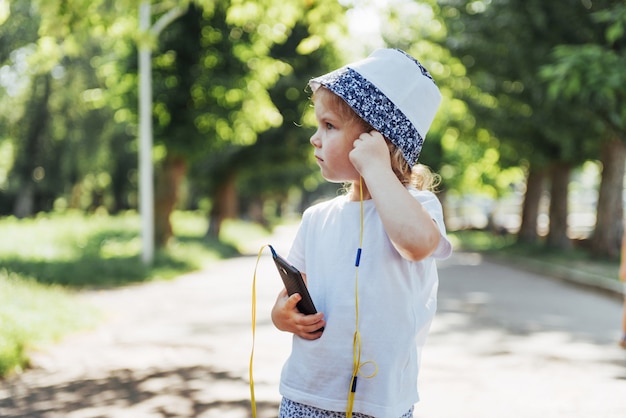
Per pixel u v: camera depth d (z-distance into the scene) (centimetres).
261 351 740
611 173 2094
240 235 3503
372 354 199
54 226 2670
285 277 208
